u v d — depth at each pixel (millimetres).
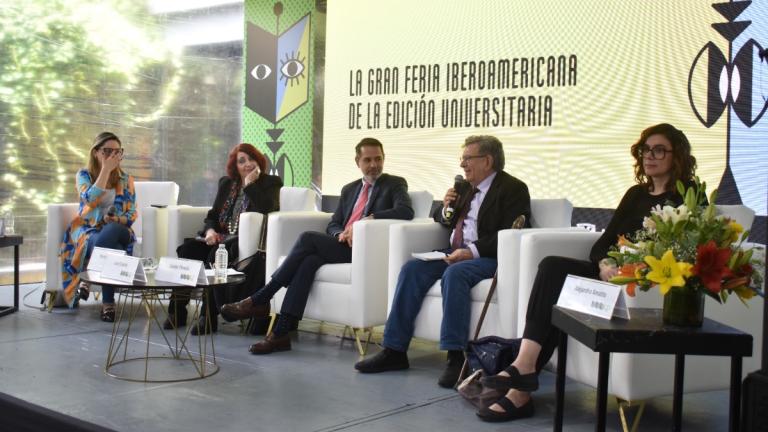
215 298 4215
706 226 2037
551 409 2846
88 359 3482
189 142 7090
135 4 6855
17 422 2541
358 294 3656
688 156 2857
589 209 4902
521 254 2934
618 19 4793
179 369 3336
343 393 2992
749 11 4293
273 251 4152
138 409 2715
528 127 5164
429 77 5641
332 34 6168
